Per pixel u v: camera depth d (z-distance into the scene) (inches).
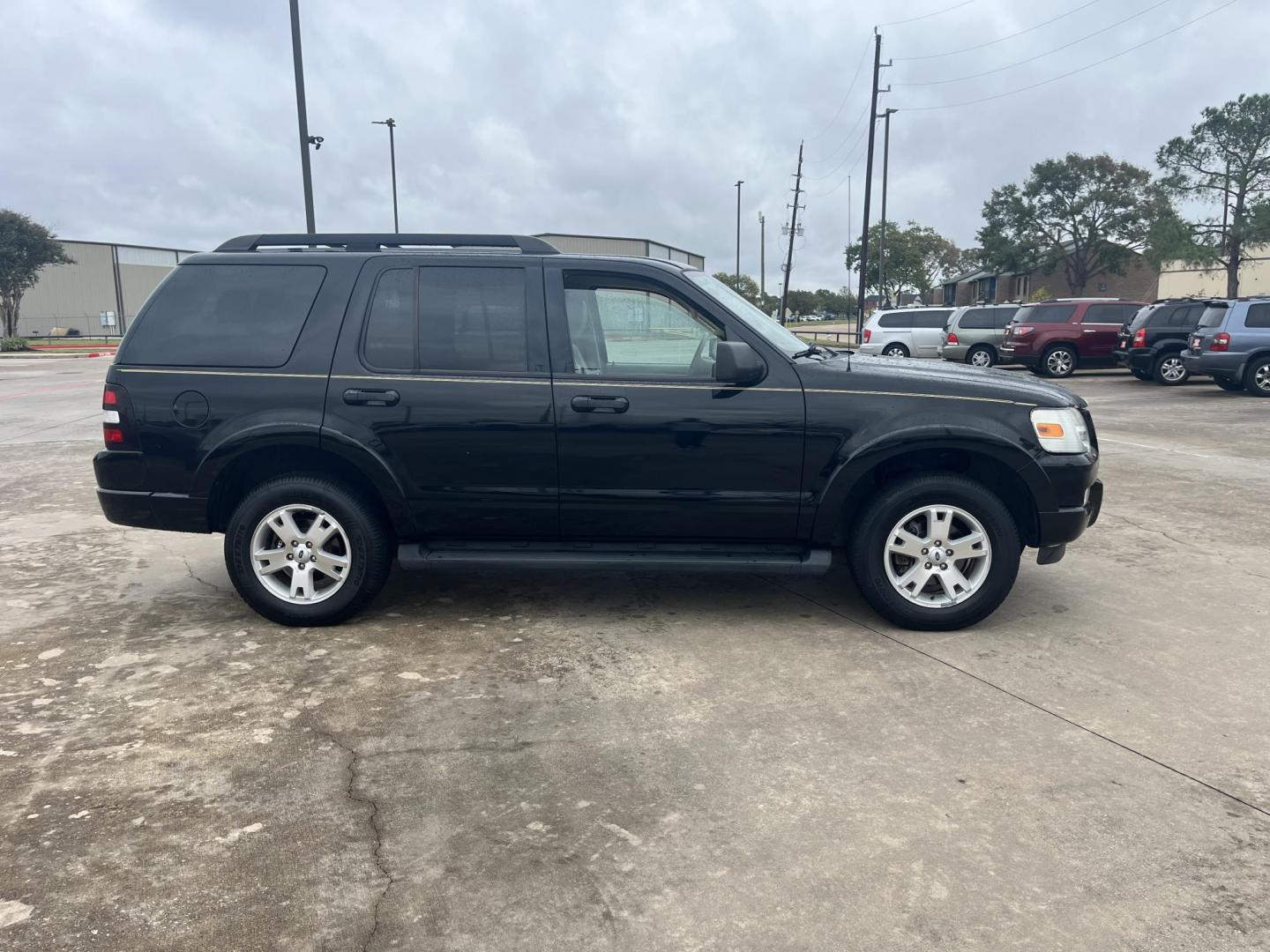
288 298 178.7
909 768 125.0
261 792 119.3
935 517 173.5
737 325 174.9
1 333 2239.2
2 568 227.6
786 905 96.5
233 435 174.2
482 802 117.0
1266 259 2450.8
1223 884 99.7
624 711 143.0
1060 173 2620.6
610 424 172.2
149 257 3115.2
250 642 174.2
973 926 93.2
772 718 140.6
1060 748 130.3
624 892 99.0
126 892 98.9
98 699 148.0
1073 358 817.5
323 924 94.0
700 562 175.2
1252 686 152.0
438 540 181.5
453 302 177.2
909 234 3208.7
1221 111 2133.4
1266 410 551.5
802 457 172.2
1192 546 243.1
